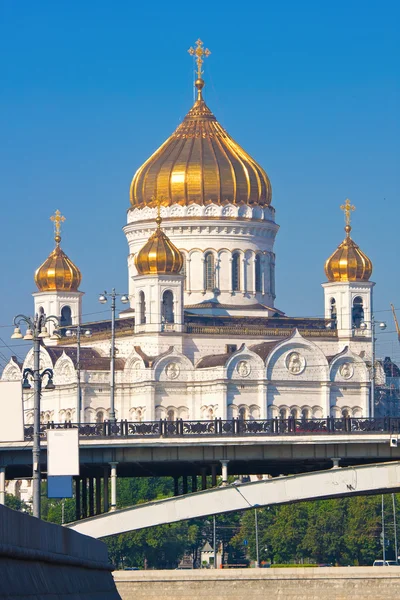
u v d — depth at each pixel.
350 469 115.00
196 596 136.38
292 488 115.38
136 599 135.75
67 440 94.12
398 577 134.75
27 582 45.75
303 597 135.62
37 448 95.44
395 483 114.75
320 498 117.75
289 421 125.69
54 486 94.38
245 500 115.38
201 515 115.50
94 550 68.75
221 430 123.50
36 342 97.00
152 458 120.69
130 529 115.12
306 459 121.12
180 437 119.25
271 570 136.62
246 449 120.62
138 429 122.19
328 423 125.31
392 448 121.44
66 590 53.81
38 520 49.25
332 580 135.62
